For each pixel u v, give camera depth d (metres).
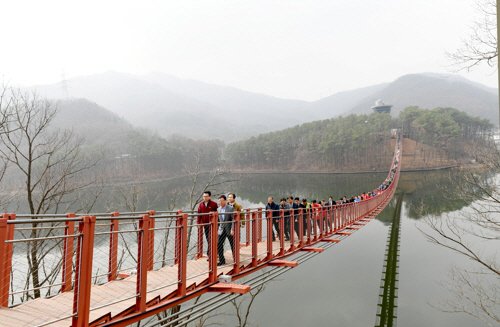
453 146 131.12
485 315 18.47
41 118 12.91
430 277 27.86
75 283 4.20
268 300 24.81
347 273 31.06
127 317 4.78
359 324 21.05
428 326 19.70
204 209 8.40
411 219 53.25
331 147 154.12
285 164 173.88
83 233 4.27
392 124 170.12
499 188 8.88
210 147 104.81
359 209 26.36
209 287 6.86
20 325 3.86
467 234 33.88
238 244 8.16
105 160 78.75
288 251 11.88
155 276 6.71
